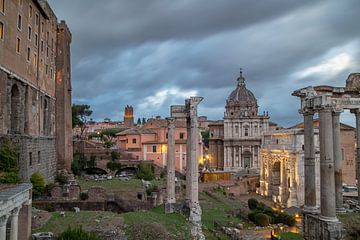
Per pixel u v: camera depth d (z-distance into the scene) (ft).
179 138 290.56
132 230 98.48
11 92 141.79
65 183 187.93
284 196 219.41
